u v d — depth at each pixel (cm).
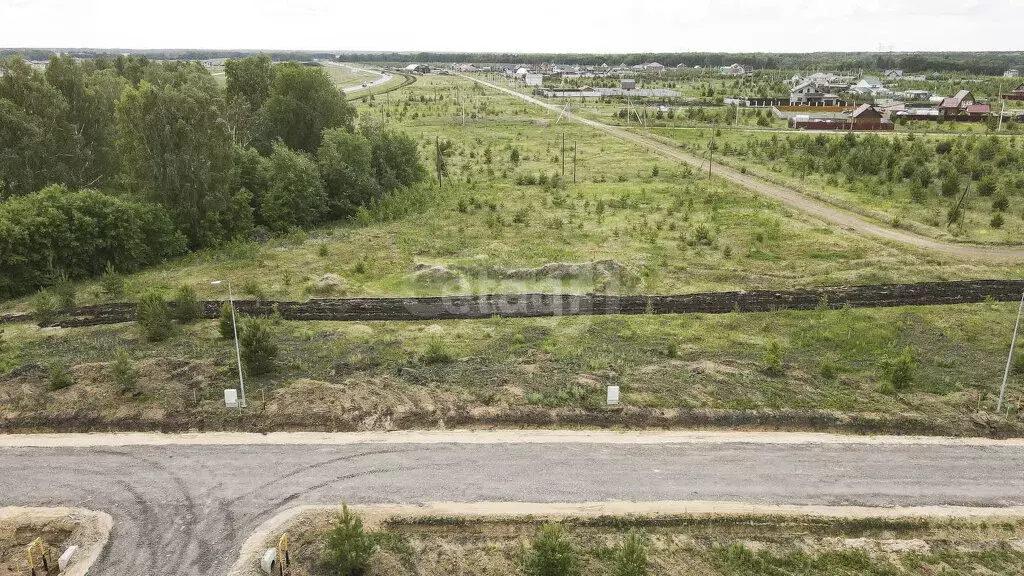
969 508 2311
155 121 5222
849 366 3384
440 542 2133
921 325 3903
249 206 5919
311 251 5359
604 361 3369
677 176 8094
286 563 1991
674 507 2278
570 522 2206
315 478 2422
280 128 7750
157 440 2661
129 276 4825
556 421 2805
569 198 7106
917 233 5784
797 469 2503
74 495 2320
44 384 3056
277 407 2870
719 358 3447
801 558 2089
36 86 5916
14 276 4481
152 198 5375
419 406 2898
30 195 4775
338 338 3675
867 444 2684
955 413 2895
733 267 4925
